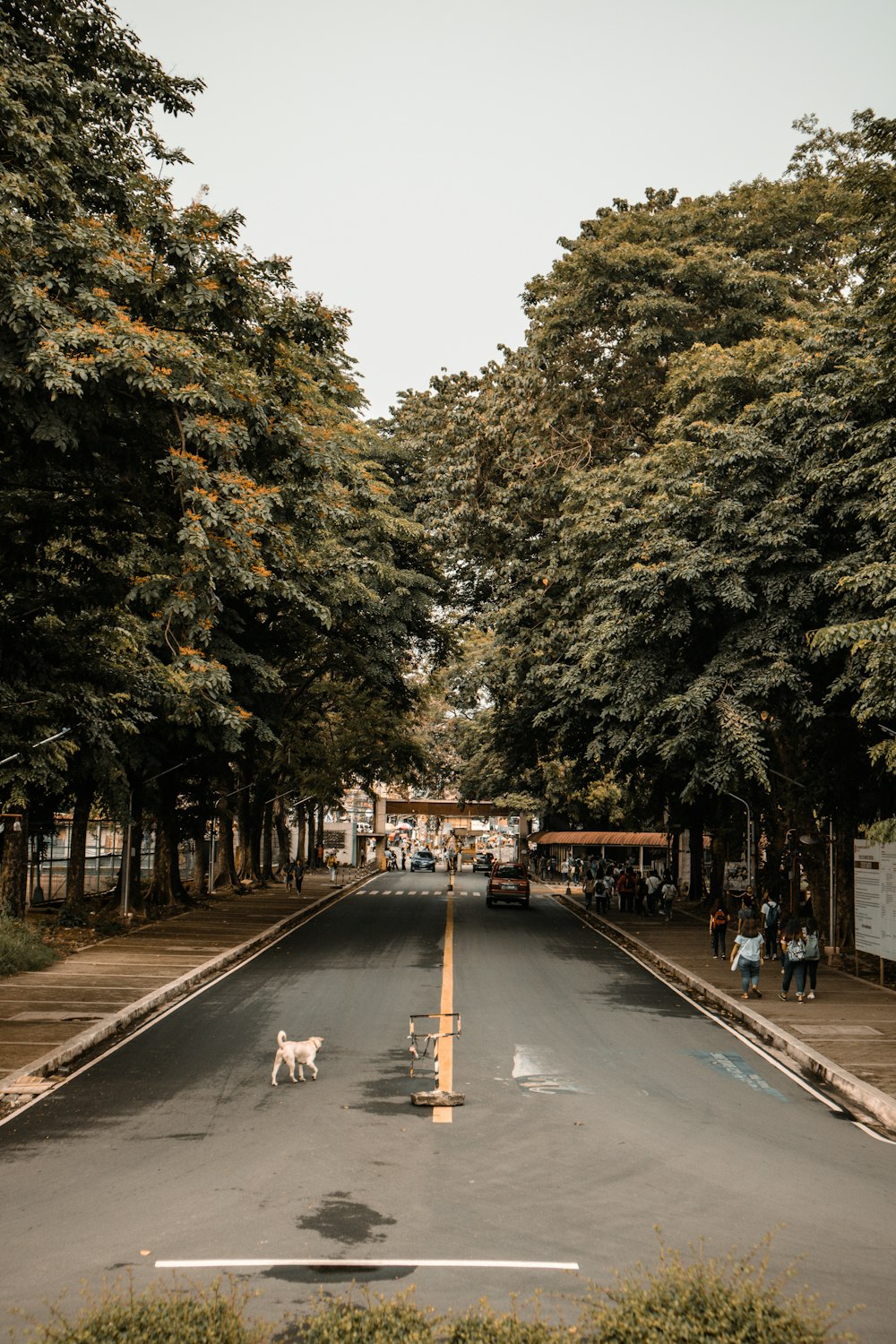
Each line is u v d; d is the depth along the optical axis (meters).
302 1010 19.81
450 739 84.69
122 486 15.07
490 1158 10.82
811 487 26.05
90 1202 9.40
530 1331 5.67
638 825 61.03
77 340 12.20
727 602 25.78
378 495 31.11
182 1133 11.71
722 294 35.94
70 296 13.34
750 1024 19.59
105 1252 8.18
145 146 16.23
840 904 31.27
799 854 31.97
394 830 129.00
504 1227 8.77
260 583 15.45
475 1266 7.89
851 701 27.44
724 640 27.31
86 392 12.92
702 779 27.58
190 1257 8.06
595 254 36.09
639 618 27.94
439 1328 6.15
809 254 38.25
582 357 37.94
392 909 45.94
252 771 49.31
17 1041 16.30
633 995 22.66
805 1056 16.28
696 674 28.89
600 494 31.44
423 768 55.66
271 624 34.97
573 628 34.03
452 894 57.16
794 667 26.02
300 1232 8.61
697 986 23.95
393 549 39.03
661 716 28.52
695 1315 5.71
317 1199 9.47
